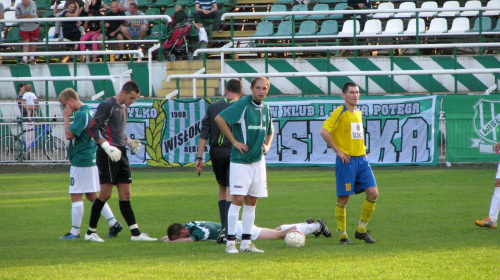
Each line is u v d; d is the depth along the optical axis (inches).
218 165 1088.2
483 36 3036.4
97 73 3038.9
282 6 3393.2
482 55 2864.2
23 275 831.1
